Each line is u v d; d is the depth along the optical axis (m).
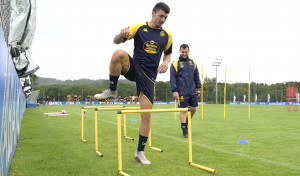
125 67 2.52
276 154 3.05
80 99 38.19
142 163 2.61
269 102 41.72
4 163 1.93
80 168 2.44
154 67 2.61
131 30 2.49
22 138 4.21
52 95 39.78
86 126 6.28
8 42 5.87
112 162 2.69
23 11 6.04
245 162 2.66
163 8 2.45
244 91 47.59
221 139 4.25
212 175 2.20
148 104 2.60
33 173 2.24
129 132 5.20
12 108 2.67
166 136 4.66
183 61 4.75
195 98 4.71
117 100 43.88
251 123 7.05
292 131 5.25
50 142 3.88
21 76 6.70
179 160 2.78
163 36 2.63
